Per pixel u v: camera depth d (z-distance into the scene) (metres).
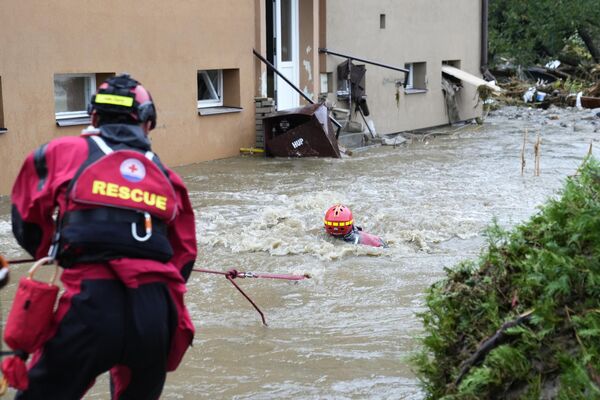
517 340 4.27
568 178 5.36
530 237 4.90
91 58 14.11
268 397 5.52
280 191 13.37
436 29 25.47
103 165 3.98
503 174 15.55
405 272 8.66
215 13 16.64
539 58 42.41
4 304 7.36
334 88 21.16
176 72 15.84
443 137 22.88
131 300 3.92
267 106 17.97
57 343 3.83
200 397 5.51
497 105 31.70
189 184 13.95
